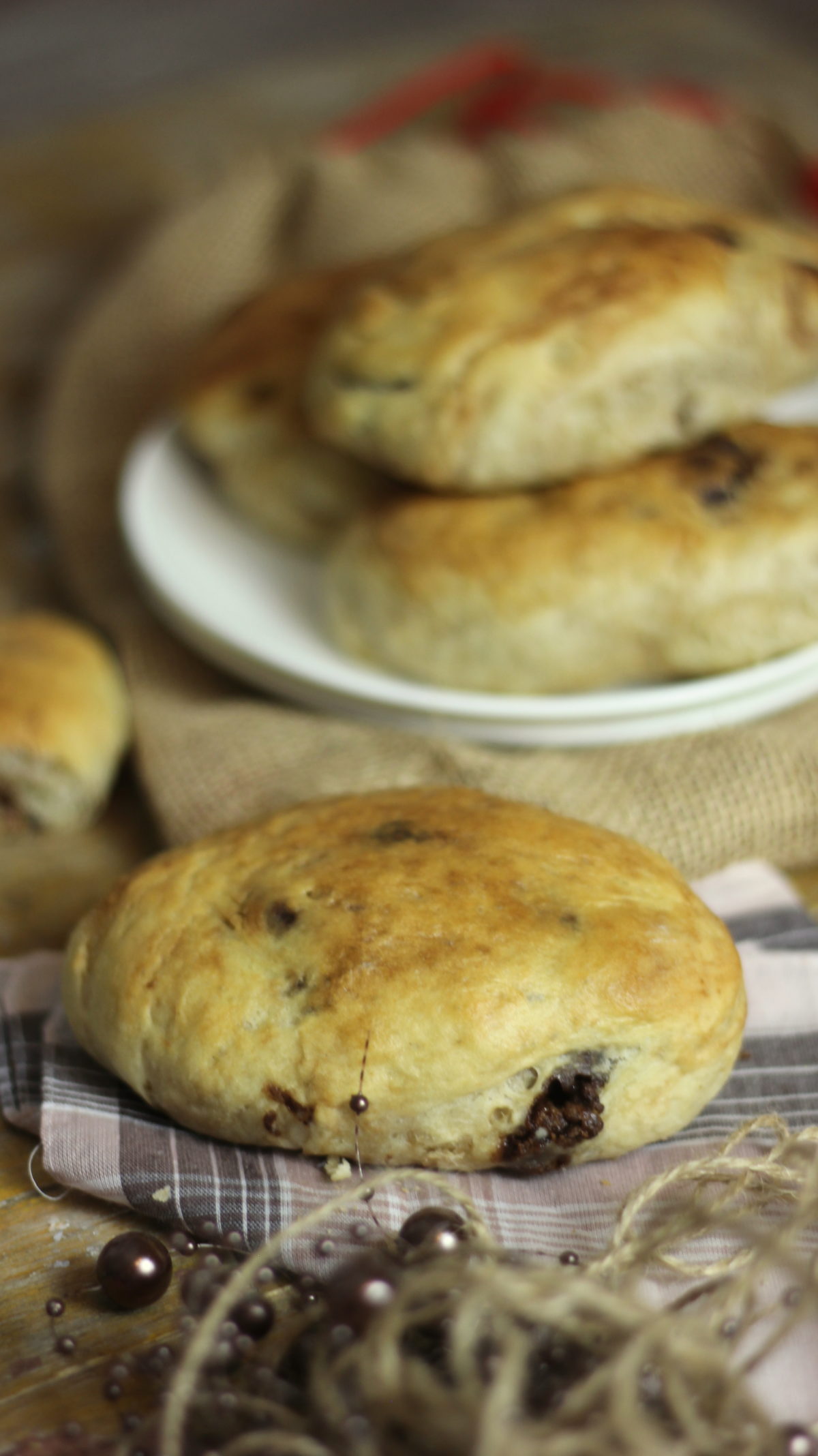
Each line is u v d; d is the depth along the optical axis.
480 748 0.61
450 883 0.50
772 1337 0.43
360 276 0.72
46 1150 0.50
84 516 0.73
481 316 0.61
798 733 0.60
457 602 0.60
